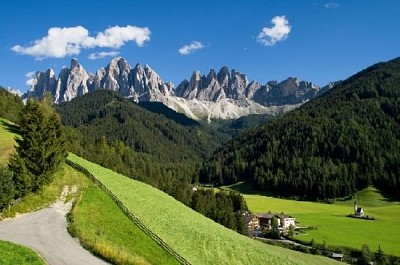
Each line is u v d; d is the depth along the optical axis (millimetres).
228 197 188625
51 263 38938
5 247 38781
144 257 51719
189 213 86000
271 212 195625
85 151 157125
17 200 60062
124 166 172750
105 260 42375
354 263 117062
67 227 52781
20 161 62312
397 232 152250
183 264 54469
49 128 68188
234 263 62219
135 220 63781
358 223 169500
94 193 72438
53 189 70125
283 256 75688
